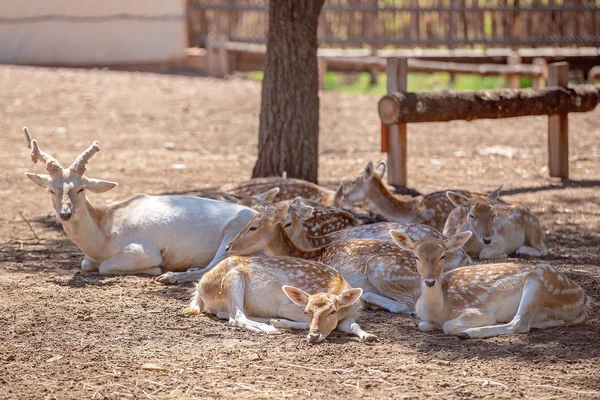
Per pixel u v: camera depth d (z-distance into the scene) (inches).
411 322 264.4
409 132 681.6
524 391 207.9
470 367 224.4
